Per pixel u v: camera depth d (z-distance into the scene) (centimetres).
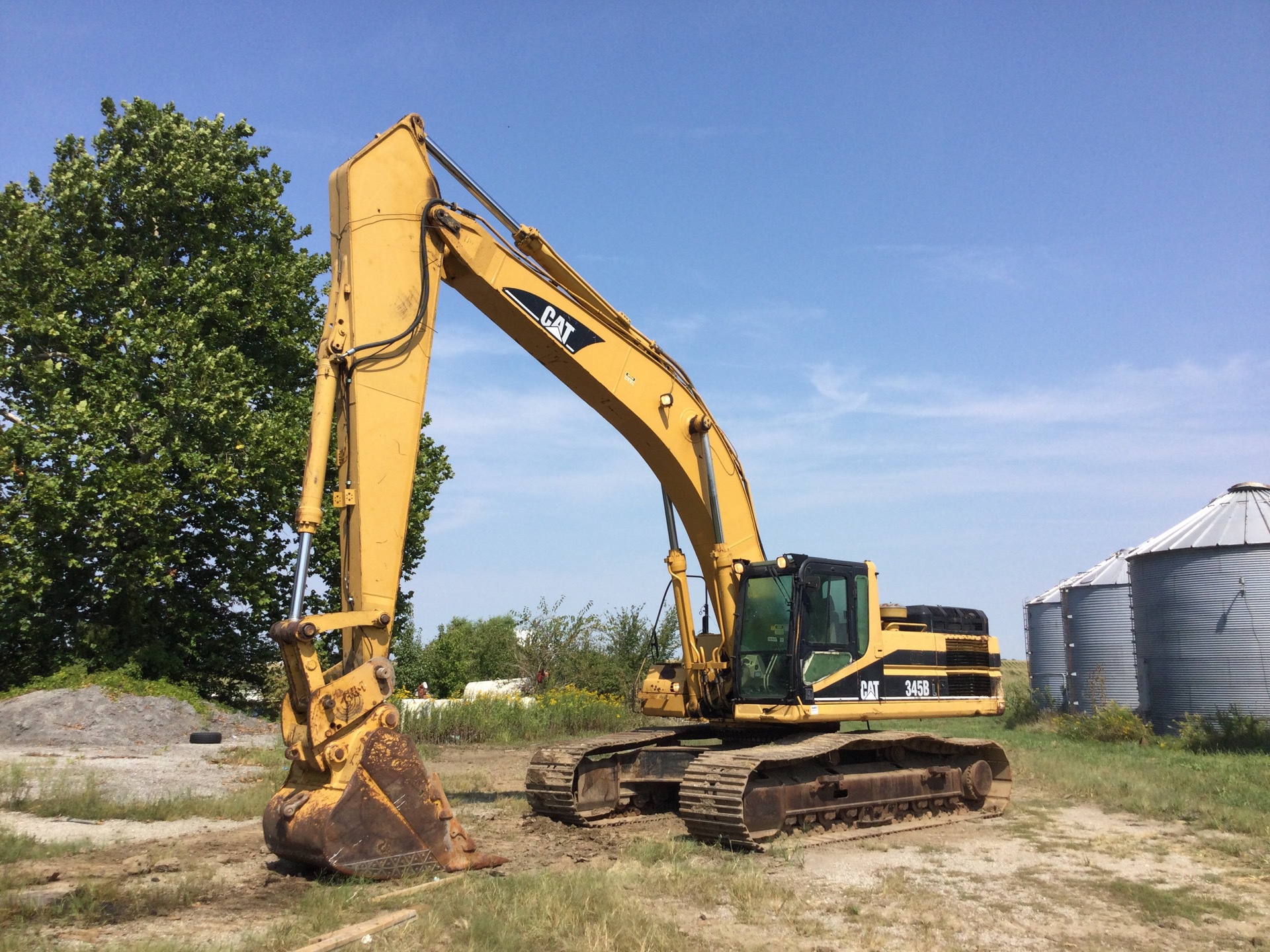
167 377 2164
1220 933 722
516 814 1199
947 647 1303
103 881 770
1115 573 2806
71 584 2230
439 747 2112
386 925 650
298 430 2319
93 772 1389
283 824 776
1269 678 2100
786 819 1050
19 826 1026
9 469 2039
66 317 2156
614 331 1102
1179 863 966
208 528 2291
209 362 2178
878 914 751
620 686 2911
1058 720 2561
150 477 2062
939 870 922
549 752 1173
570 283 1068
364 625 819
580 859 929
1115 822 1216
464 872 816
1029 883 873
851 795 1130
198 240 2416
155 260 2342
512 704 2459
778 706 1097
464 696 2658
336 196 905
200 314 2259
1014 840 1088
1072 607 2875
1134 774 1555
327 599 2391
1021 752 1888
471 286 996
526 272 1023
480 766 1791
